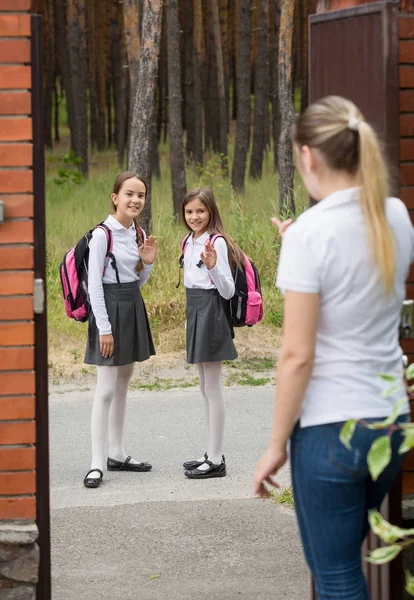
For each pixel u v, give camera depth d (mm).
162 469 10000
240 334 16188
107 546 7625
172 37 25125
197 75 35000
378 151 4215
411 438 3625
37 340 5477
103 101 43281
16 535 5504
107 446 10906
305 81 41188
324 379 4211
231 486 9336
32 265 5395
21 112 5332
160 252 18625
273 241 19344
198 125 34938
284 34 23844
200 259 9281
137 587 6766
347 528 4250
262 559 7320
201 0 38969
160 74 42844
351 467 4156
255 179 32969
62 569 7125
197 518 8281
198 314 9328
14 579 5613
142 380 13961
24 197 5363
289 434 4188
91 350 9391
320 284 4160
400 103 5477
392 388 3896
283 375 4141
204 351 9297
